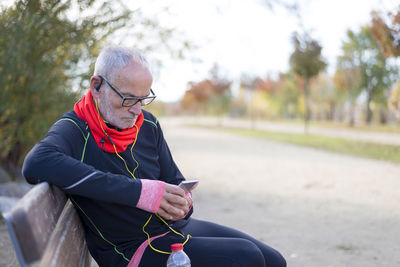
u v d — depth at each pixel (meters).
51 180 1.53
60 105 4.50
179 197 1.75
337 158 11.92
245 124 46.53
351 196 6.46
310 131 27.86
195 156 12.80
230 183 7.89
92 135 1.79
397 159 11.17
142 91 1.78
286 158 12.07
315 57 22.11
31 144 4.92
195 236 2.08
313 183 7.71
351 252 3.77
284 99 53.56
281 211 5.53
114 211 1.78
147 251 1.81
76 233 1.74
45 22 3.96
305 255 3.71
